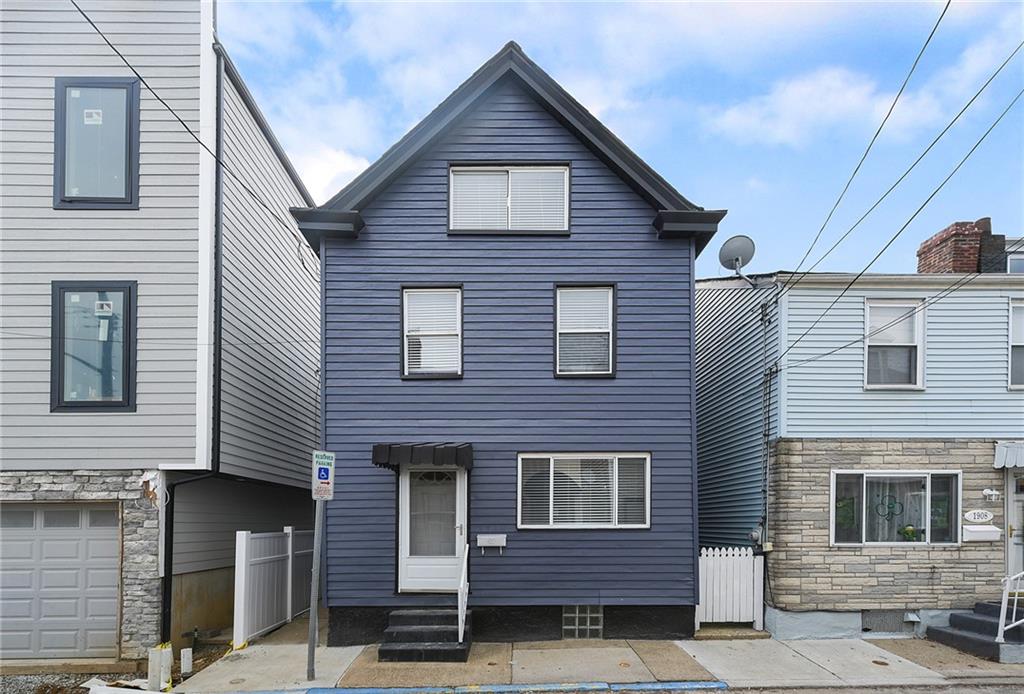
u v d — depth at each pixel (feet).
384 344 33.55
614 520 32.86
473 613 31.94
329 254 33.88
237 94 37.14
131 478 31.53
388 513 32.48
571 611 32.19
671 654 29.53
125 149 33.12
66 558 31.58
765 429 34.81
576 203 34.53
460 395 33.30
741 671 27.22
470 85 34.14
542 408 33.35
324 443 32.89
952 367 34.04
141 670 30.32
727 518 40.47
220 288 33.45
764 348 35.29
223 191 34.60
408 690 25.13
